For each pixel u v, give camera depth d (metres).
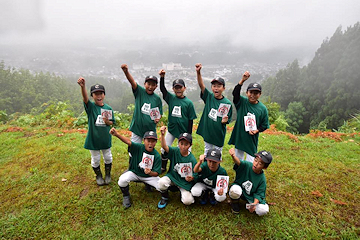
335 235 2.99
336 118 26.19
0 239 2.93
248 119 3.63
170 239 2.95
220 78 3.81
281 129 10.18
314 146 6.22
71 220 3.27
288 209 3.48
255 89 3.49
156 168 3.54
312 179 4.31
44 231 3.07
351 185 4.13
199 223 3.19
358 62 26.19
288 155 5.53
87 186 4.11
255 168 3.18
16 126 8.67
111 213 3.39
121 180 3.40
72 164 4.92
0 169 4.77
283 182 4.22
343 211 3.44
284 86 40.56
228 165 5.07
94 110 3.77
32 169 4.65
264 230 3.09
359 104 25.16
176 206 3.54
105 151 4.01
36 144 6.16
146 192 3.94
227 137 7.37
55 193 3.88
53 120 9.27
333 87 28.34
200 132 4.38
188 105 4.25
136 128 4.18
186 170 3.41
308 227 3.13
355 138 7.24
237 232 3.04
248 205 3.06
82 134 7.14
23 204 3.58
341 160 5.23
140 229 3.09
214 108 3.99
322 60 32.91
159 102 4.26
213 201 3.56
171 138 4.44
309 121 31.89
